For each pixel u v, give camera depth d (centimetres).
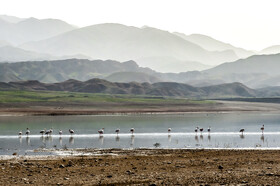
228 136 7219
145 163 3803
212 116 12875
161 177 2945
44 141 6488
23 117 11875
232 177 2845
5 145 5934
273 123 10194
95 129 8544
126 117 12144
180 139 6731
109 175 3044
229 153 4625
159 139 6731
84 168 3503
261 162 3725
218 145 5903
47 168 3500
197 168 3409
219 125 9569
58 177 3027
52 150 5234
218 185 2573
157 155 4538
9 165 3656
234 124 9862
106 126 9219
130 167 3544
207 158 4166
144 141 6444
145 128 8756
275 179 2725
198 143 6166
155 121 10675
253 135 7394
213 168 3384
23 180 2898
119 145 5938
